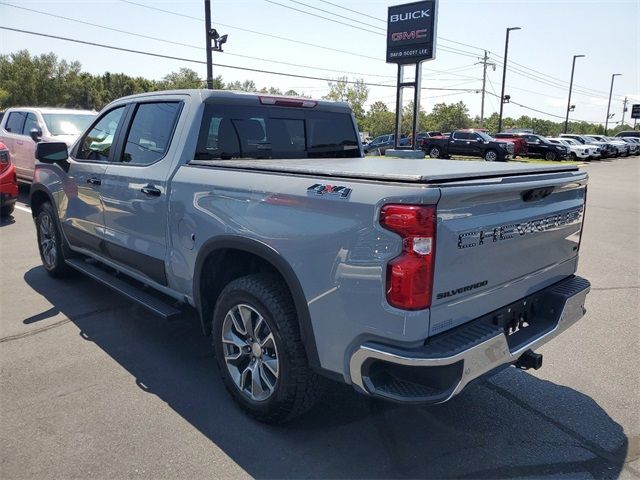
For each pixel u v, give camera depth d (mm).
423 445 3057
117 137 4539
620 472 2832
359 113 77938
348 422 3283
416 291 2371
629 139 47812
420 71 20109
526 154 33781
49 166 5562
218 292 3656
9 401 3451
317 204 2699
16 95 70938
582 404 3543
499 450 3016
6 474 2734
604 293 6066
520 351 2834
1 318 4891
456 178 2533
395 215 2363
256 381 3207
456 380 2447
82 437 3068
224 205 3252
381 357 2439
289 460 2898
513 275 2955
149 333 4617
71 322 4824
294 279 2811
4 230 8578
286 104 4430
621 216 11938
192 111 3840
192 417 3303
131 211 4160
